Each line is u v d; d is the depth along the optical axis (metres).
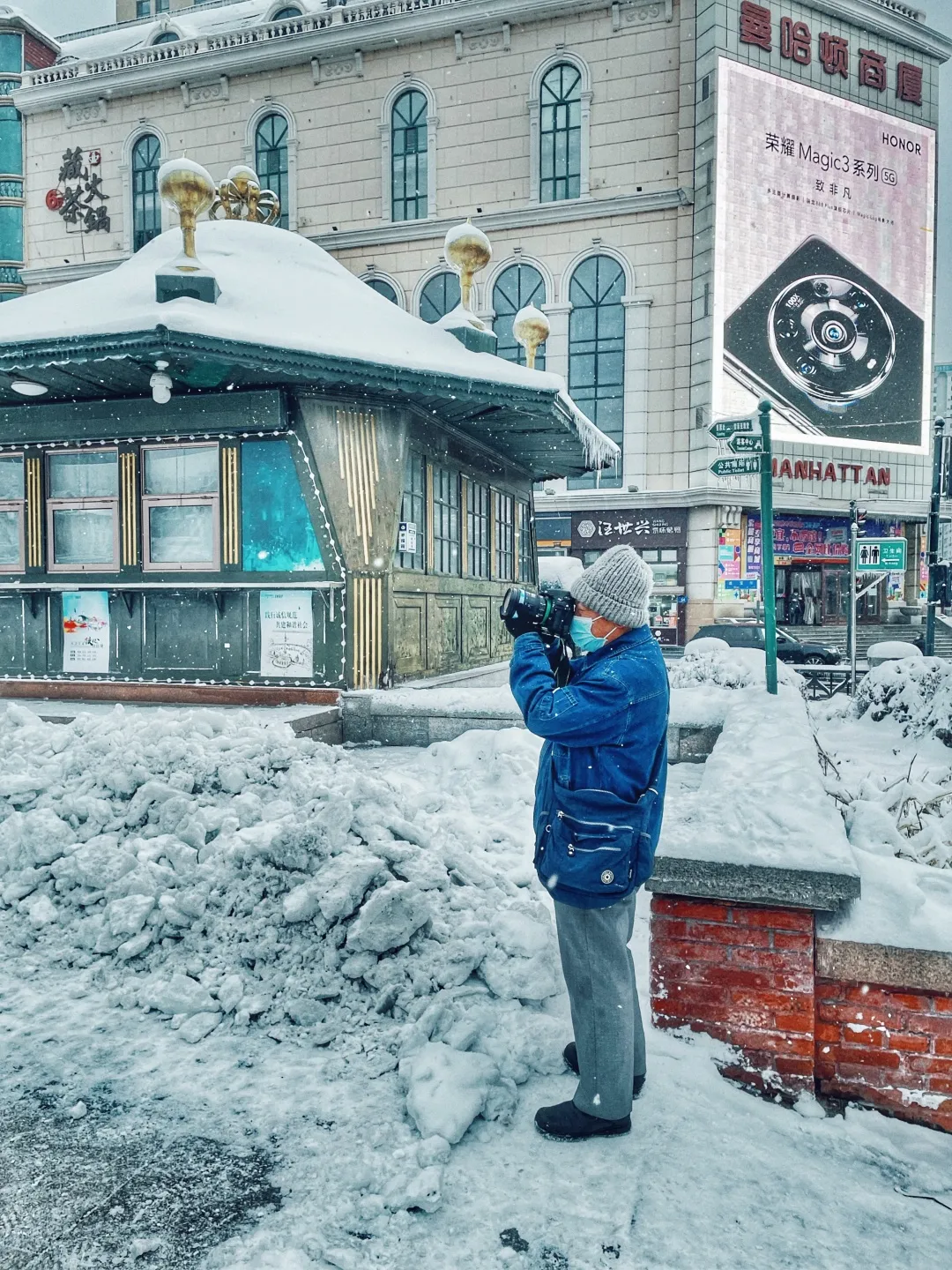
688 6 26.41
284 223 30.39
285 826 3.56
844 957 2.58
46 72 32.25
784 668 8.23
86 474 8.97
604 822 2.30
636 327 27.12
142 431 8.62
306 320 8.48
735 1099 2.59
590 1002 2.36
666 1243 2.00
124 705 8.66
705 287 26.42
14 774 4.39
